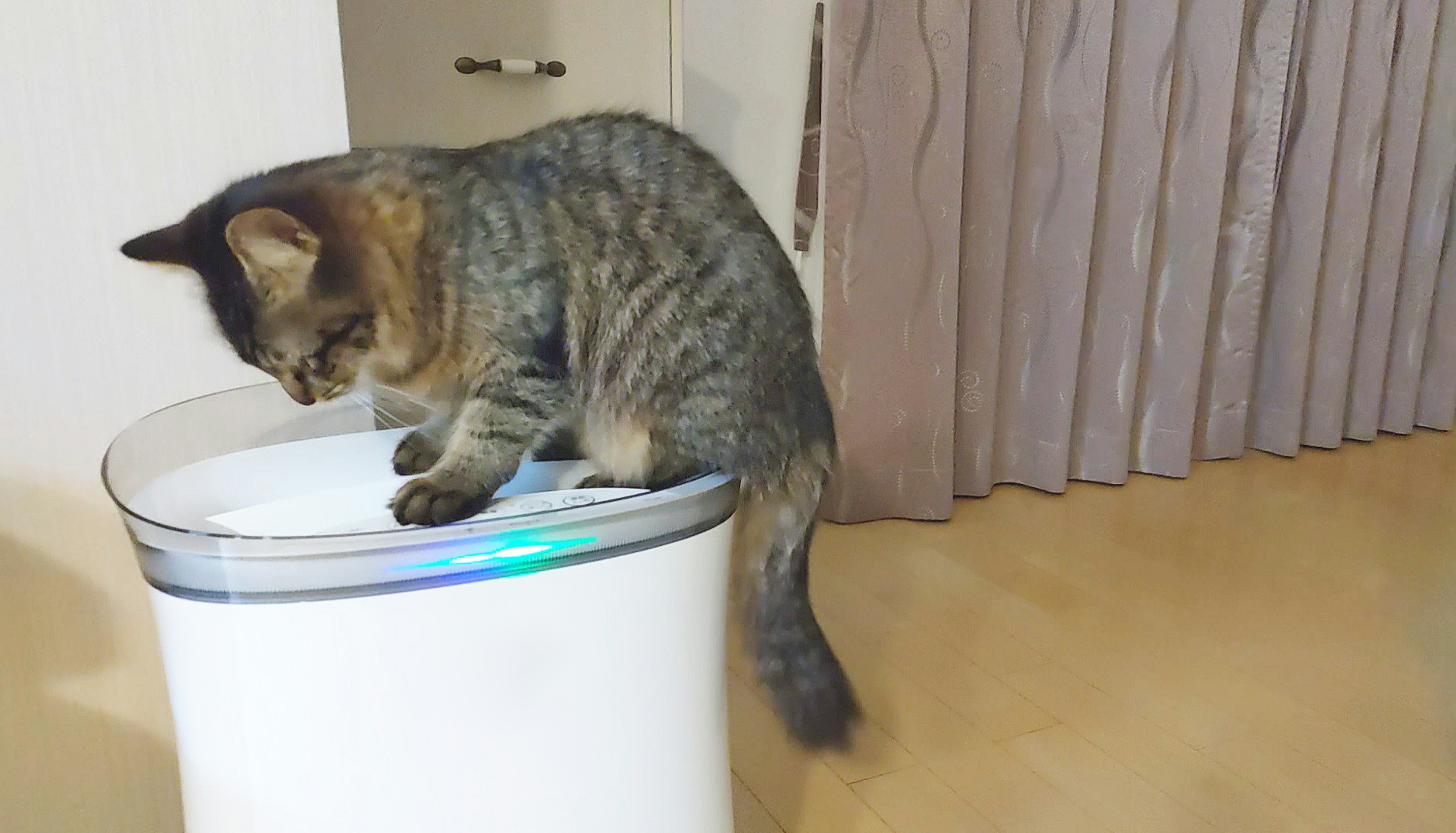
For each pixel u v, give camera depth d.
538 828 0.55
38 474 0.71
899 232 1.75
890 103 1.69
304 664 0.49
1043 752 1.15
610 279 0.67
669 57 1.23
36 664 0.75
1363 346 2.34
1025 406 2.02
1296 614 1.50
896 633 1.43
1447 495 2.04
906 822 1.03
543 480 0.69
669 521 0.56
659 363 0.69
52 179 0.66
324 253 0.58
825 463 0.86
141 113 0.67
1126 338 1.98
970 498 2.00
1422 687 1.30
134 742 0.80
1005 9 1.72
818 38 1.73
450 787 0.52
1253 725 1.21
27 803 0.77
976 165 1.80
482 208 0.62
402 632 0.49
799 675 0.95
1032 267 1.92
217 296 0.61
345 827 0.51
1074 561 1.70
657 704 0.58
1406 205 2.24
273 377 0.64
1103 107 1.81
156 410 0.71
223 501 0.61
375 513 0.60
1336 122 2.06
